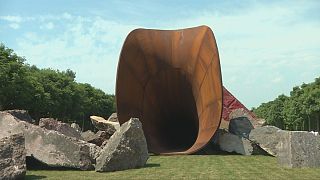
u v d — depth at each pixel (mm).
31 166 12531
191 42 20219
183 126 23359
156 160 15914
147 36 20750
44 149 12445
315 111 49469
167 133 22562
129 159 12531
